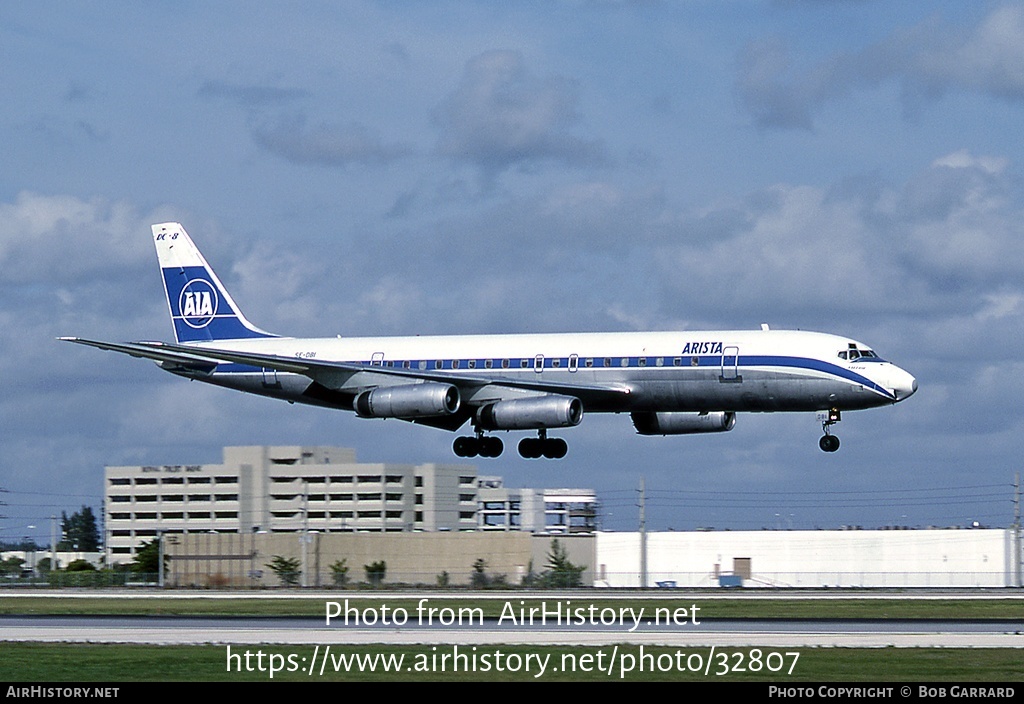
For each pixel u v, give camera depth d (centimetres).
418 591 16950
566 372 14400
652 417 15400
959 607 12456
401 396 14212
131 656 8325
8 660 8181
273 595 16162
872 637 9150
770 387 13688
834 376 13462
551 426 13888
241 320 17000
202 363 16462
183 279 17275
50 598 16250
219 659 8125
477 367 14838
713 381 13850
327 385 15550
